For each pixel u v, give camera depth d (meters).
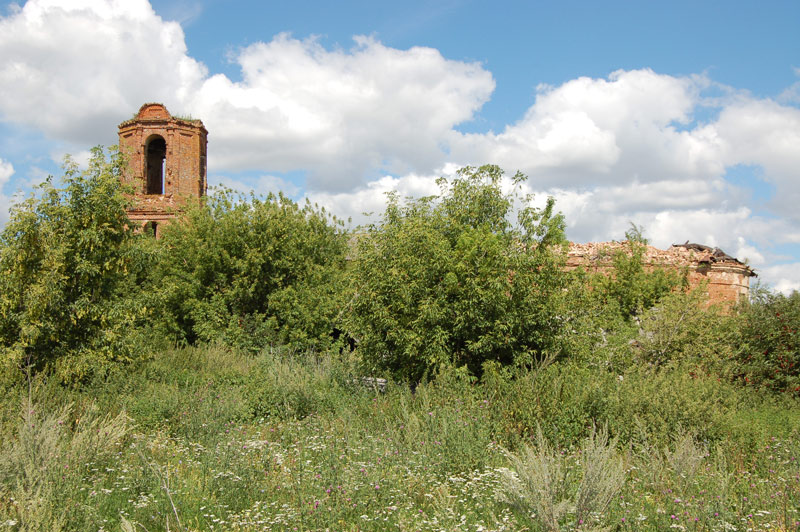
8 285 12.25
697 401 10.02
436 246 13.65
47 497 6.12
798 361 14.16
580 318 14.69
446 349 13.21
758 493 7.39
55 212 12.67
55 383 11.29
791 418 11.16
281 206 25.00
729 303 18.27
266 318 23.41
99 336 13.02
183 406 11.02
